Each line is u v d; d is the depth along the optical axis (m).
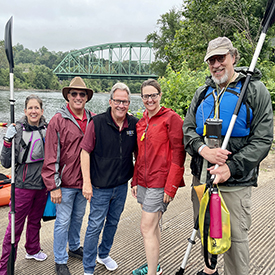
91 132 2.28
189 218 3.29
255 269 2.21
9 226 2.52
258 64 11.80
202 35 14.27
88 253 2.32
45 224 3.78
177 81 7.09
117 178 2.32
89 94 2.64
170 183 2.07
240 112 1.71
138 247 2.79
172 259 2.48
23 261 2.78
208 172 1.88
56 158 2.43
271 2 1.70
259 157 1.68
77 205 2.63
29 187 2.51
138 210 3.78
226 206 1.81
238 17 13.98
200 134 1.92
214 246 1.70
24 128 2.54
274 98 10.63
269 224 2.91
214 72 1.78
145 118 2.23
